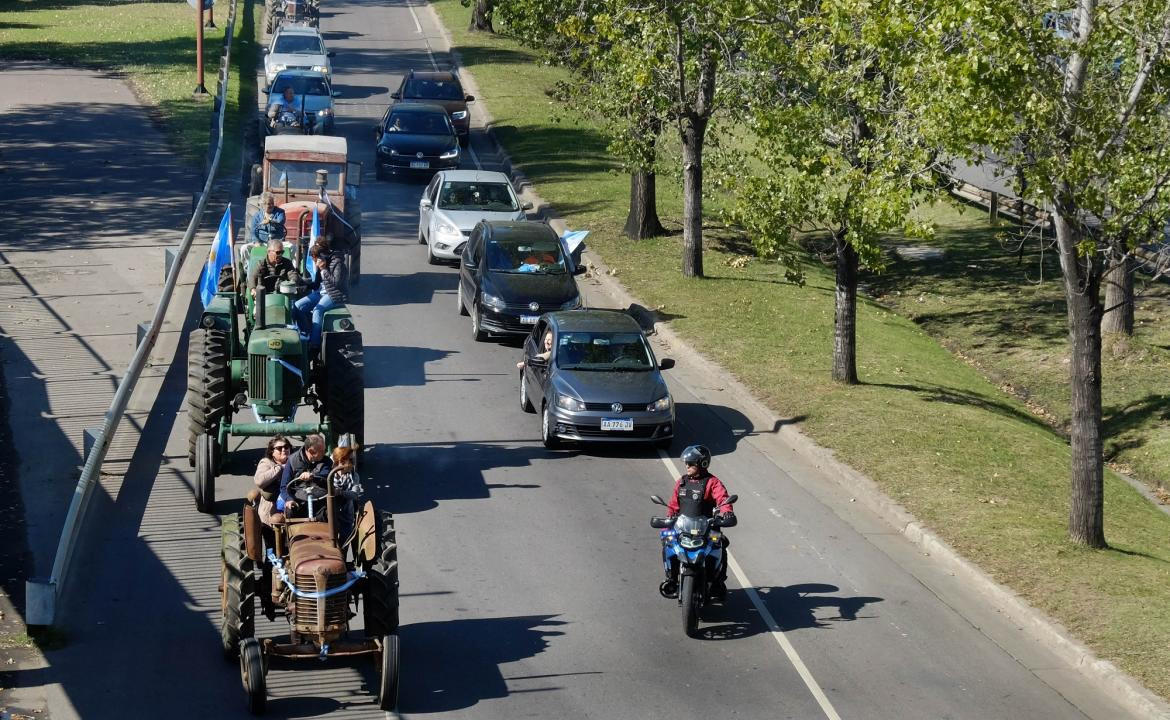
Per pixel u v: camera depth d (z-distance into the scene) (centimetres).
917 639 2292
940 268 6338
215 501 2731
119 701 1941
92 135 6819
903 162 2934
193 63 9081
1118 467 4053
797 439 3328
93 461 2506
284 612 2105
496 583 2433
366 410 3425
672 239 5681
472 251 4409
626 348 3381
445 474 2998
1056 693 2117
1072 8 2570
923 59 2697
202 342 2781
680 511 2295
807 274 5488
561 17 5203
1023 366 4862
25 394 3312
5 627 2147
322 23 11931
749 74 4156
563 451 3222
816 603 2425
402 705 1972
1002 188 6775
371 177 6725
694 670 2131
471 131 8238
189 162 6419
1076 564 2583
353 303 4519
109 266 4616
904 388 3888
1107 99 2578
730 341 4250
